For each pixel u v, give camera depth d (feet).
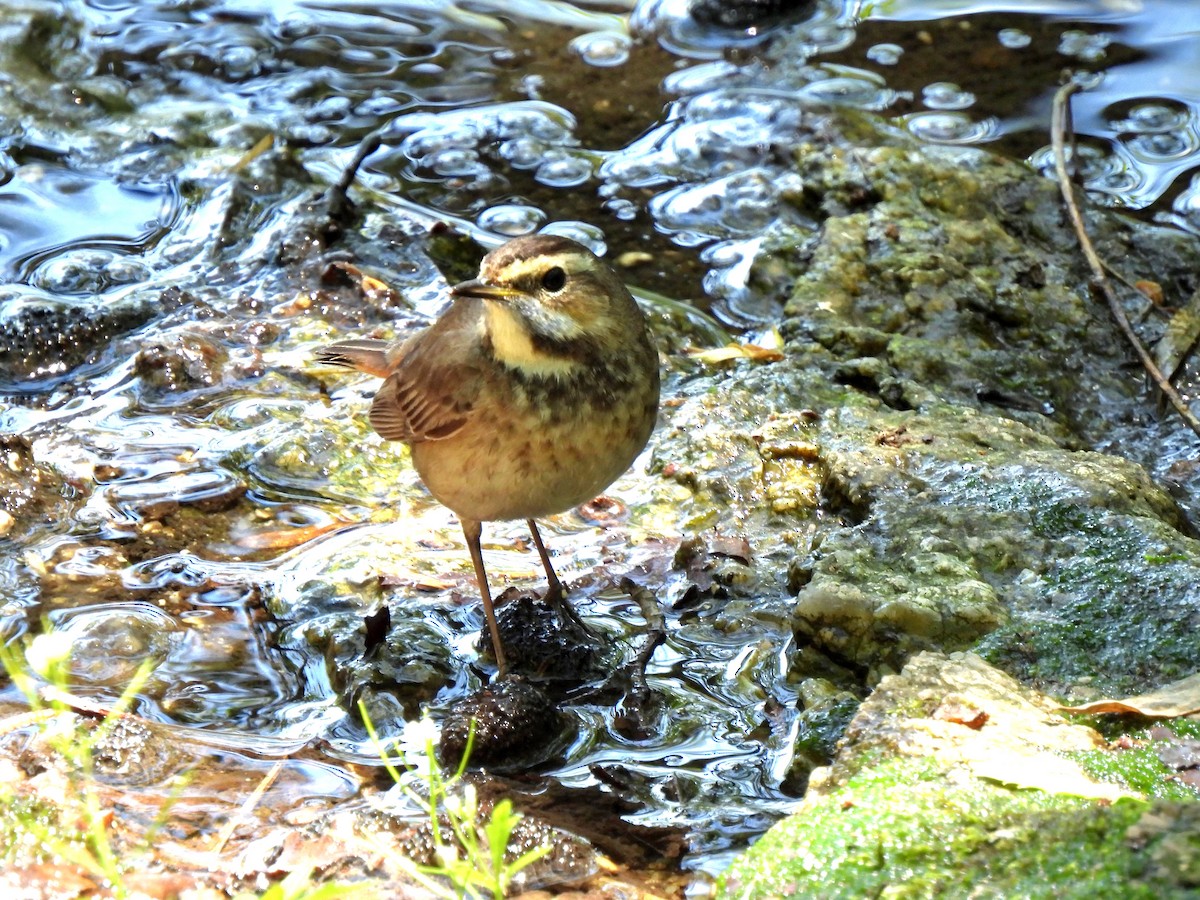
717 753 28.17
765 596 32.83
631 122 52.60
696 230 47.47
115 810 25.17
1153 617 28.58
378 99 54.24
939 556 31.09
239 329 43.09
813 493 35.99
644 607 32.40
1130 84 53.01
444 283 45.50
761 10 57.72
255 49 57.16
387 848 22.74
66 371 41.75
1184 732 24.86
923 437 36.19
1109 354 41.45
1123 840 20.95
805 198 48.11
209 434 38.88
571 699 30.01
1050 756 24.32
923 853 21.76
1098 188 48.01
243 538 35.12
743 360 41.57
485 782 26.81
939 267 43.01
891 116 51.62
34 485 36.17
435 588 33.32
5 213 47.96
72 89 54.19
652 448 38.22
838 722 27.76
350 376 41.63
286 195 48.88
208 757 27.48
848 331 41.22
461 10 59.77
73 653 30.40
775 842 22.88
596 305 27.81
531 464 28.25
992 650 28.25
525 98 54.13
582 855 24.47
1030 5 58.44
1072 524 31.91
